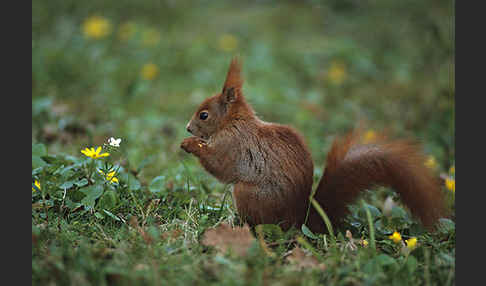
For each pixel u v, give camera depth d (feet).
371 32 61.46
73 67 46.57
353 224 22.99
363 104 45.37
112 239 19.63
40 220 20.57
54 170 23.09
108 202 21.54
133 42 55.16
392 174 21.27
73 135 33.94
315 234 22.16
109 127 36.17
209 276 17.12
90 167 23.44
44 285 16.39
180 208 22.86
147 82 45.75
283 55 55.01
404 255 19.79
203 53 53.98
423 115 41.22
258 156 22.59
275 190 22.02
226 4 74.74
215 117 24.48
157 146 33.91
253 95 43.75
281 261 18.80
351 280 17.15
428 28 51.60
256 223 22.30
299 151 22.66
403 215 23.21
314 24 66.39
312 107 44.01
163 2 68.39
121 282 16.44
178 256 18.34
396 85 48.37
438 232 21.59
